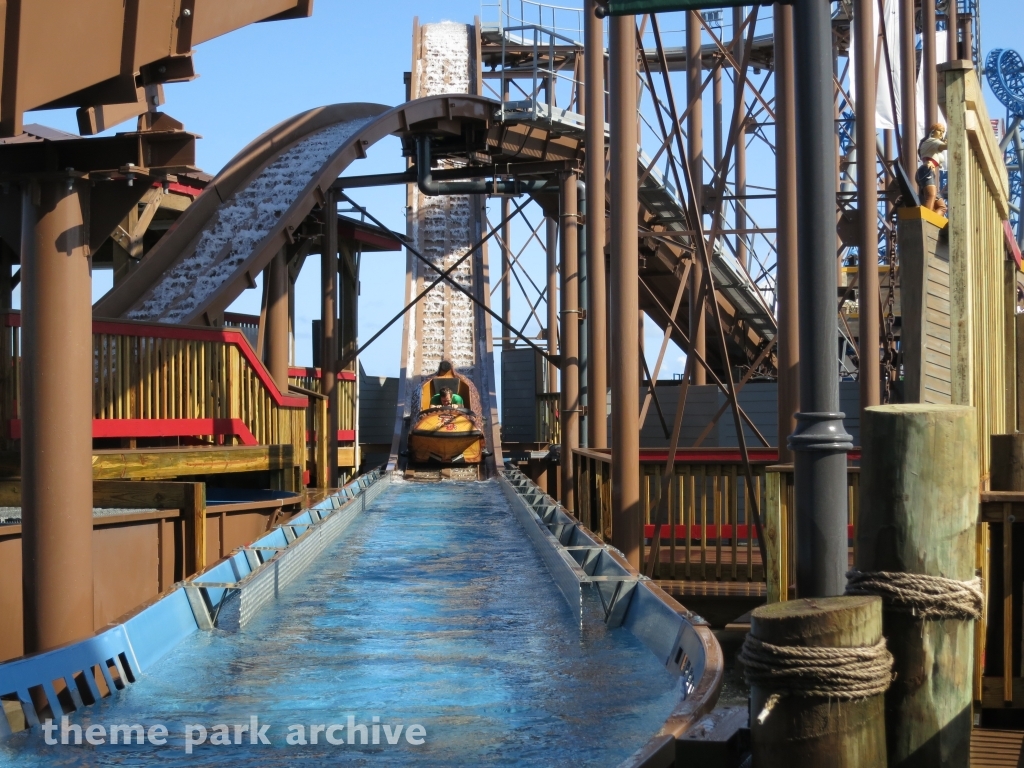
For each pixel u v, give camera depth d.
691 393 24.91
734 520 13.88
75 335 7.73
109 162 7.80
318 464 21.72
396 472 24.88
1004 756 6.28
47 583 7.55
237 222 22.88
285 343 23.34
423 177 24.94
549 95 24.19
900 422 4.48
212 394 15.48
